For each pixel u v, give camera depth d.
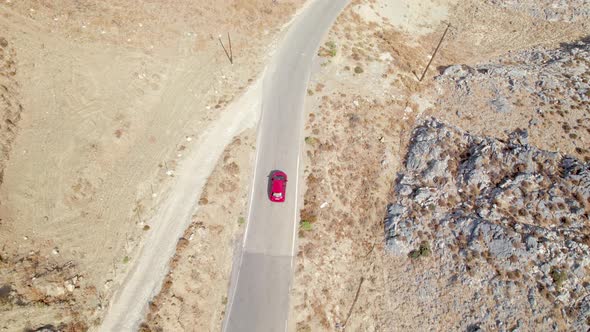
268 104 45.34
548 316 34.47
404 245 38.81
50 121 38.25
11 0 43.69
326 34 55.22
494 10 75.75
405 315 35.88
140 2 50.50
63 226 33.38
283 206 38.00
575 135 47.97
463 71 56.59
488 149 44.88
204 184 37.78
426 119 49.69
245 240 35.78
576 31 72.00
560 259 36.59
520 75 55.59
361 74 51.38
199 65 47.31
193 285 32.69
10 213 32.81
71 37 44.34
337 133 44.38
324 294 34.94
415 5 71.19
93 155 37.22
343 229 38.75
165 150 39.62
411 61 57.34
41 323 28.55
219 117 43.12
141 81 43.78
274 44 52.41
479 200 41.84
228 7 54.44
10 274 29.97
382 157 44.47
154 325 30.31
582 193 41.91
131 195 36.19
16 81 39.06
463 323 35.22
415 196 41.44
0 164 34.38
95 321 29.88
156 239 34.16
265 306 32.78
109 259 32.56
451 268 37.62
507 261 36.78
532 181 42.69
